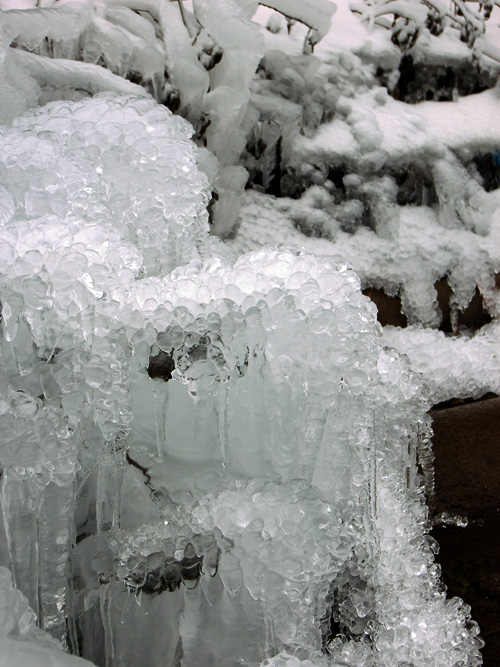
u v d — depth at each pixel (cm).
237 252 329
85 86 270
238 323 194
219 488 200
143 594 197
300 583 190
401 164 385
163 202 224
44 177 208
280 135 349
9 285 187
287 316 194
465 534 265
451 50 454
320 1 358
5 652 164
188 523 196
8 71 252
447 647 222
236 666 195
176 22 316
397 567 229
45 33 272
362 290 358
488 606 242
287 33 413
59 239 194
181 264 232
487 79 471
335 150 368
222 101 302
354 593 218
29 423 182
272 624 193
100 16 318
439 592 234
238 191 319
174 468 205
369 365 199
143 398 205
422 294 372
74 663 165
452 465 281
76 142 223
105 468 198
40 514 188
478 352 354
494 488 277
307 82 366
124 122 230
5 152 215
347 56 413
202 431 204
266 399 200
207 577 194
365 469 212
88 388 192
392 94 435
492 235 404
